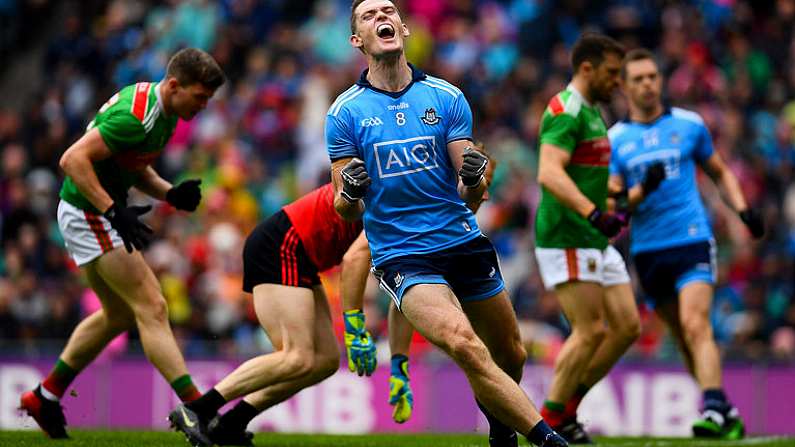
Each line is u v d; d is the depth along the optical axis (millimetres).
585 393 30453
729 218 51719
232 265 49969
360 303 24625
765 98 61312
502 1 66750
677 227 32469
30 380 42625
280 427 41531
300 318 25078
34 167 60688
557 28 64562
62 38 70062
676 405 40219
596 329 28953
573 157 28672
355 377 41594
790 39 64750
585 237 28859
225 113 61469
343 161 20594
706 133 33219
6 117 64500
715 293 48188
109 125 25750
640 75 33000
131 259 26500
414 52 63125
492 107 58812
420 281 19844
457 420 41219
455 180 20750
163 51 66812
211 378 42062
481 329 21062
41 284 49656
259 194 56688
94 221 26391
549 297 45719
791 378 40531
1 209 57219
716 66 62906
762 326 46344
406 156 20359
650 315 45812
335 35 65750
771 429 40469
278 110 61125
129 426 42031
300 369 24969
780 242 52906
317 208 25281
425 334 19594
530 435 19094
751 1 67250
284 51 65375
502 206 52750
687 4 65188
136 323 28000
